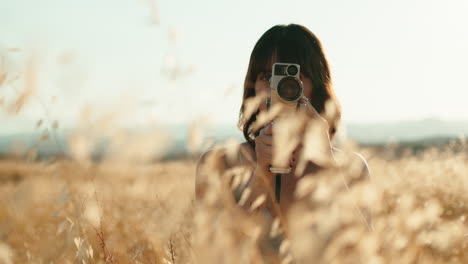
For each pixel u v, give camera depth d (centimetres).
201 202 121
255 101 120
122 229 144
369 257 108
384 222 138
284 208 170
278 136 108
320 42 200
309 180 109
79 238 130
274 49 190
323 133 117
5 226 150
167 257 130
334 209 107
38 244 136
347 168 148
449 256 148
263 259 136
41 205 133
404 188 363
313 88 197
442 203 326
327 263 104
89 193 123
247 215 124
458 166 466
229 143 94
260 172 129
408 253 130
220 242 114
